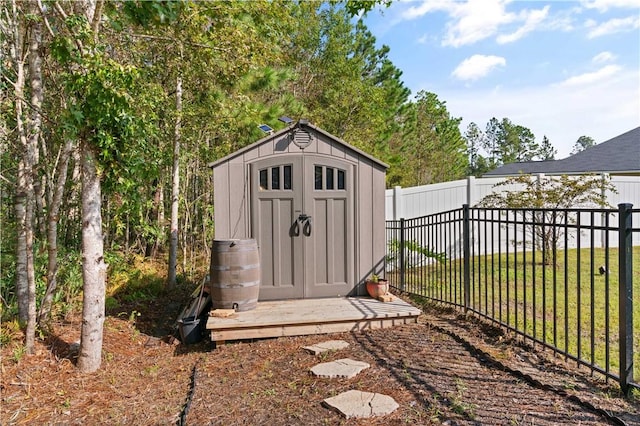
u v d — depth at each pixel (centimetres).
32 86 400
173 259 691
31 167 409
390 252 754
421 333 409
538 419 230
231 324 407
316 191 512
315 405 266
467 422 231
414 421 237
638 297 532
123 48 549
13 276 474
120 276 650
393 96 1756
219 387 307
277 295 504
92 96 319
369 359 341
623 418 224
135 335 465
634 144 1599
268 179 504
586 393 257
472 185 940
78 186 540
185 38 528
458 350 354
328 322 426
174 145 675
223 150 803
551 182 816
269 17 653
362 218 525
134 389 319
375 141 1543
